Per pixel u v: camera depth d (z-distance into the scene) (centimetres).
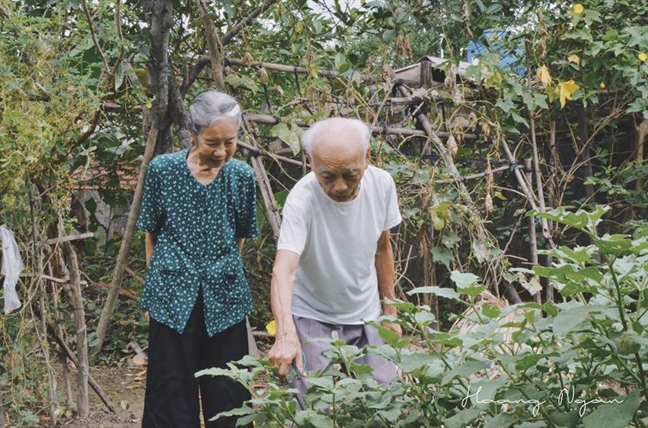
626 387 195
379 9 504
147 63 423
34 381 417
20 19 369
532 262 557
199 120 303
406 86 532
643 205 599
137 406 479
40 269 403
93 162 543
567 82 555
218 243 327
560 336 194
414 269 593
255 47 535
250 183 333
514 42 588
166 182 321
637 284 181
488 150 555
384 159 512
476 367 179
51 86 385
